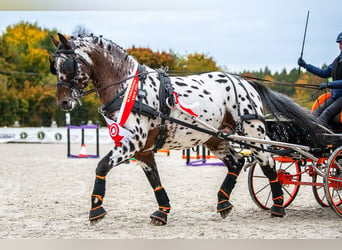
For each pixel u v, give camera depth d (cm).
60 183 1029
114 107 550
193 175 1159
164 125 568
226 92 624
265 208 701
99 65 562
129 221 618
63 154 1884
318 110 695
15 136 2817
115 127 533
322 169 678
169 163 1497
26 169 1327
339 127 680
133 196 842
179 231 555
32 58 4391
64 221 618
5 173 1227
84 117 4119
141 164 601
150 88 564
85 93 566
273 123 682
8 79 4241
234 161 653
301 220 625
